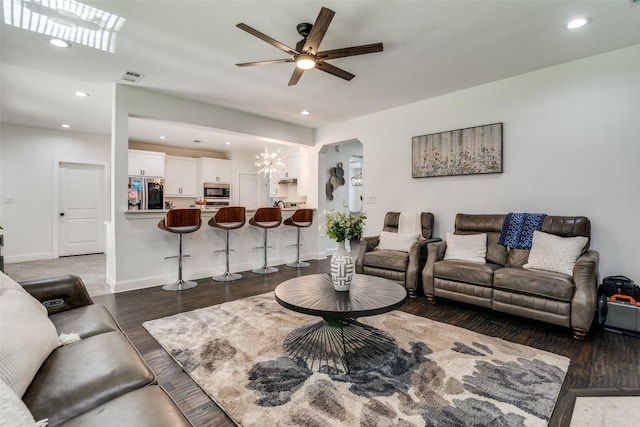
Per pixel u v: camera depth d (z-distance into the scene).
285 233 5.59
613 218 2.96
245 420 1.53
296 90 3.92
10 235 5.54
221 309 3.12
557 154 3.27
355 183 9.84
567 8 2.27
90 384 1.10
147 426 0.89
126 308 3.18
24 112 4.84
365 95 4.12
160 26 2.48
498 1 2.19
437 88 3.89
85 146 6.25
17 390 0.97
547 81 3.32
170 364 2.08
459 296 3.16
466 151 3.90
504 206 3.65
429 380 1.87
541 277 2.64
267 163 6.98
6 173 5.50
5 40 2.67
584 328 2.43
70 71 3.31
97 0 2.15
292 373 1.95
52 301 1.83
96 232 6.47
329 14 1.96
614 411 1.60
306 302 2.09
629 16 2.37
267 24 2.46
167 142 7.15
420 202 4.42
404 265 3.65
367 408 1.61
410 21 2.43
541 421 1.52
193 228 3.95
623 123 2.91
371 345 2.32
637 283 2.85
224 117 4.65
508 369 2.01
